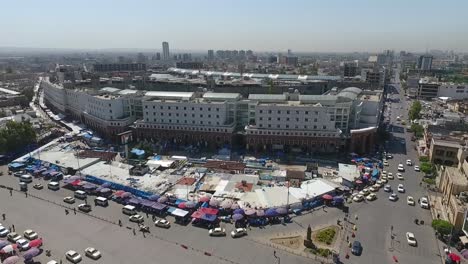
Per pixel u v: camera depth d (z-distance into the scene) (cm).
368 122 18700
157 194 12294
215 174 14338
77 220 10931
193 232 10250
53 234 10088
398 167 15250
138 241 9750
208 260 8856
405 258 8888
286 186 12938
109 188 13175
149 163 15250
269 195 12069
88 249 9100
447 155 15138
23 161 15825
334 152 16900
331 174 14275
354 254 9019
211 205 11362
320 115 16562
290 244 9550
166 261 8819
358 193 12638
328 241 9581
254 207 11269
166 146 18062
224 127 17662
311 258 8900
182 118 18438
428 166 14325
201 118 18162
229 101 18725
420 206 11769
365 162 15688
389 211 11406
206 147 18188
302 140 16862
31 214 11294
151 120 18938
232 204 11300
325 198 11825
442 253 9125
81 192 12531
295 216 11112
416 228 10362
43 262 8750
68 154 16738
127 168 14950
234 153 17138
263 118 17175
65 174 14725
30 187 13475
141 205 11694
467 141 15588
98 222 10812
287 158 16262
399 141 19562
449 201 10800
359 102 19038
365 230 10212
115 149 18062
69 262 8762
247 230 10319
